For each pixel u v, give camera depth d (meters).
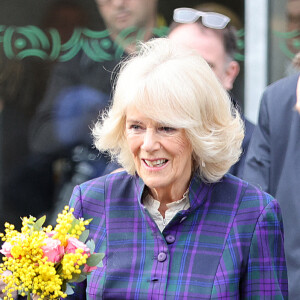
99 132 6.76
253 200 6.67
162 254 6.49
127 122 6.34
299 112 9.38
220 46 10.16
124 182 6.86
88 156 12.98
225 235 6.52
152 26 12.90
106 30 12.93
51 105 13.12
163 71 6.25
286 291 6.66
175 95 6.14
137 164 6.45
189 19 10.23
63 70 13.06
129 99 6.20
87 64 13.01
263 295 6.48
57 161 13.12
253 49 13.23
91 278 6.56
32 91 13.16
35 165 13.20
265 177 9.75
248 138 10.26
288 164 9.43
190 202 6.56
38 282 5.97
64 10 12.98
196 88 6.24
